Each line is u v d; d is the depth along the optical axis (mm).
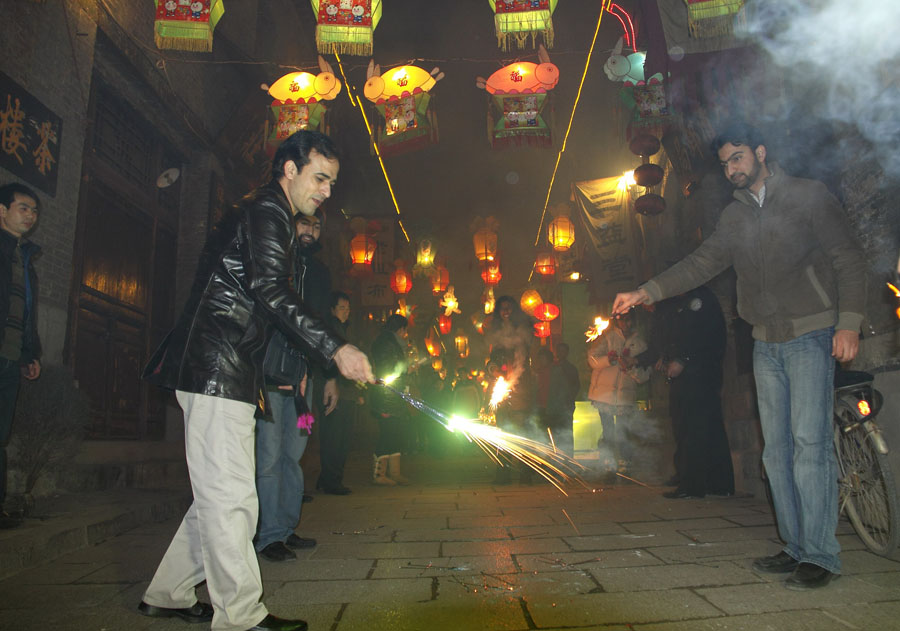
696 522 4039
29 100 5266
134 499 4855
